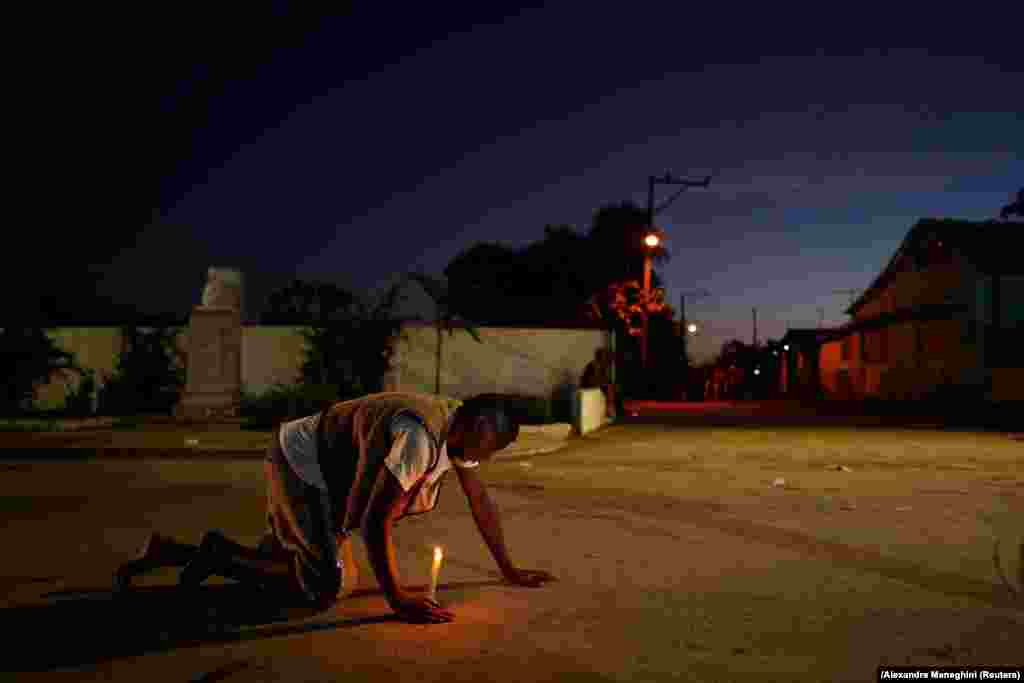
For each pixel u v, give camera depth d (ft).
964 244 110.11
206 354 60.54
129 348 68.74
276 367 68.85
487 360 71.67
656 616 15.23
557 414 67.36
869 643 13.85
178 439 46.01
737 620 15.03
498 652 13.23
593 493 30.55
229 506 26.84
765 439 56.49
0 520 24.38
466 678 12.11
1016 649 13.61
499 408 14.62
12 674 12.16
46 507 26.61
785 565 19.33
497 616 15.14
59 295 73.05
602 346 73.31
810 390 169.27
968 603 16.26
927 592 17.07
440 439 14.32
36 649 13.19
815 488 32.35
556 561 19.56
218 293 61.72
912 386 119.55
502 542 17.04
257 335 69.00
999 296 106.01
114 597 16.07
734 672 12.49
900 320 120.98
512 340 72.13
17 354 63.10
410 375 70.64
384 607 15.61
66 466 37.52
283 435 14.93
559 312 107.55
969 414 89.81
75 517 24.89
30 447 43.60
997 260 106.73
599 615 15.25
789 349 190.80
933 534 23.22
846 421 78.84
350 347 64.75
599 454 45.68
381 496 13.93
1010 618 15.29
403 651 13.23
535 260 112.88
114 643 13.48
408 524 24.06
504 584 17.39
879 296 138.82
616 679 12.17
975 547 21.52
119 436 47.42
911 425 72.64
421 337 70.74
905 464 41.22
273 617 14.89
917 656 13.25
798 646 13.66
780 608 15.81
